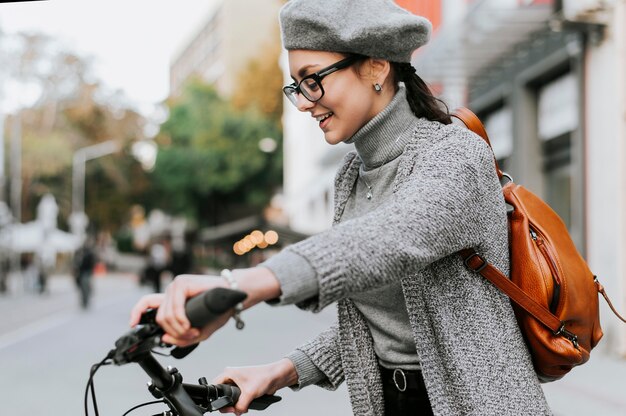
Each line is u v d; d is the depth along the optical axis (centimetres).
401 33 151
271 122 5856
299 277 117
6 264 3488
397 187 153
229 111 5738
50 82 5644
